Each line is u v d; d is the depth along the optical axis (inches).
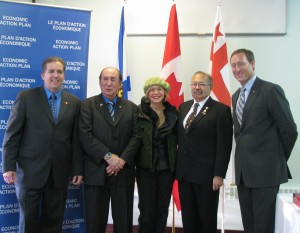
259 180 79.8
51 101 90.2
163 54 135.8
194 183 92.8
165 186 96.2
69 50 104.0
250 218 84.0
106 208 92.9
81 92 105.9
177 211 132.8
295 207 73.7
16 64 98.0
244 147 83.0
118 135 91.3
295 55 132.0
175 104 121.9
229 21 133.6
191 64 136.9
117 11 140.3
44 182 85.8
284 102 80.4
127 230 92.2
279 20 131.6
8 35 96.9
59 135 88.3
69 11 103.6
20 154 87.1
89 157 91.6
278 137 81.5
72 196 105.5
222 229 121.8
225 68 120.3
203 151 92.7
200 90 94.6
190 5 135.8
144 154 94.0
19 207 96.4
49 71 87.7
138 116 96.3
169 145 96.0
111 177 90.8
